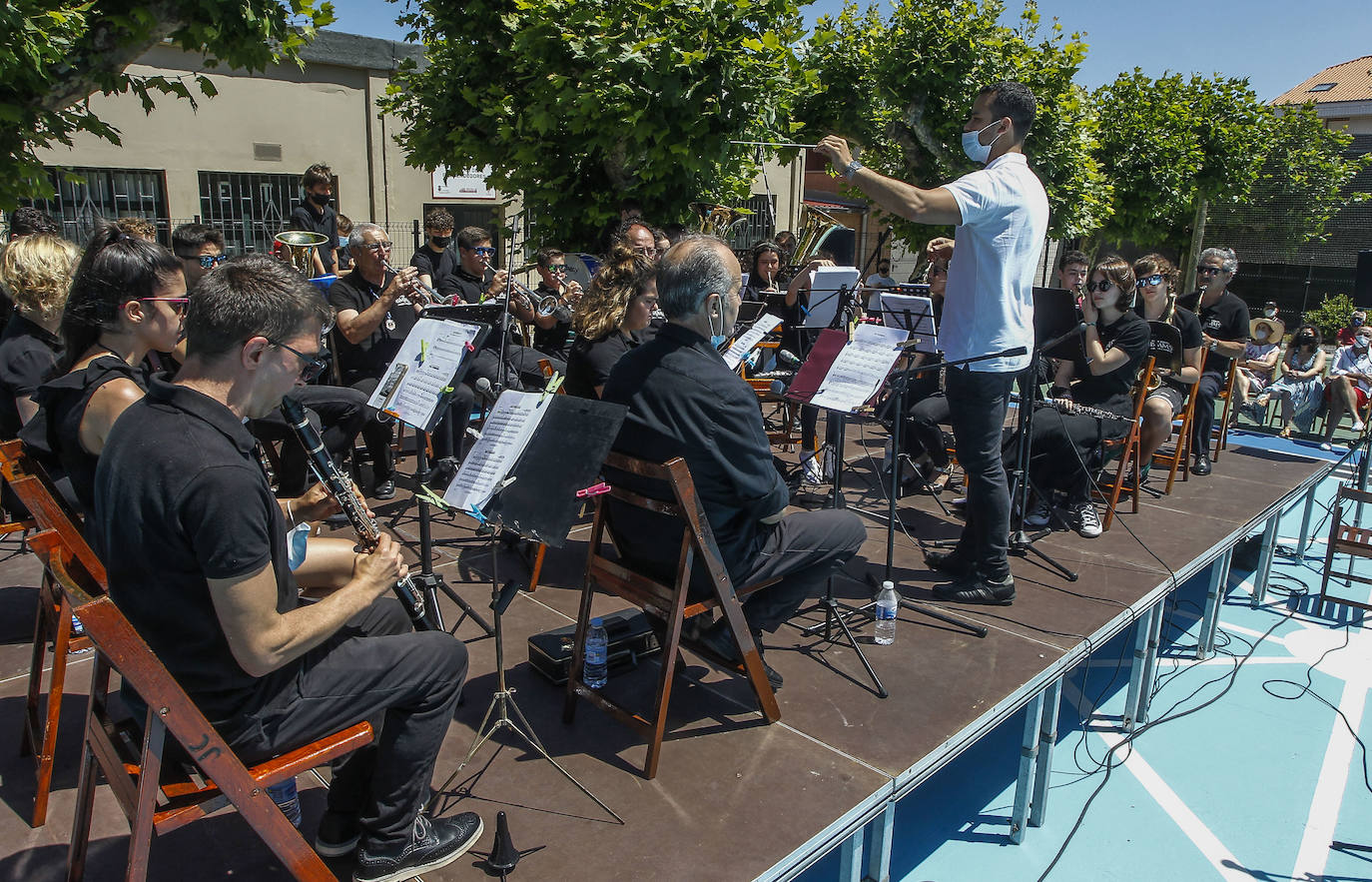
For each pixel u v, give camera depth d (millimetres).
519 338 5602
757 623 2670
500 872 1900
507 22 5691
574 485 1995
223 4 4668
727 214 6145
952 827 3211
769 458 2307
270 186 10000
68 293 2432
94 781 1835
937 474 5008
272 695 1657
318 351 1694
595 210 6047
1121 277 4156
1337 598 4922
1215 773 3555
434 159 6816
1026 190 3014
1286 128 15383
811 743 2439
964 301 3131
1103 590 3551
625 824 2086
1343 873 2990
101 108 8641
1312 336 9062
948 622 3213
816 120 8383
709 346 2326
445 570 3562
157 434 1505
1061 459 4258
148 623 1549
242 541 1481
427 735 1852
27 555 3576
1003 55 7977
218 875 1937
